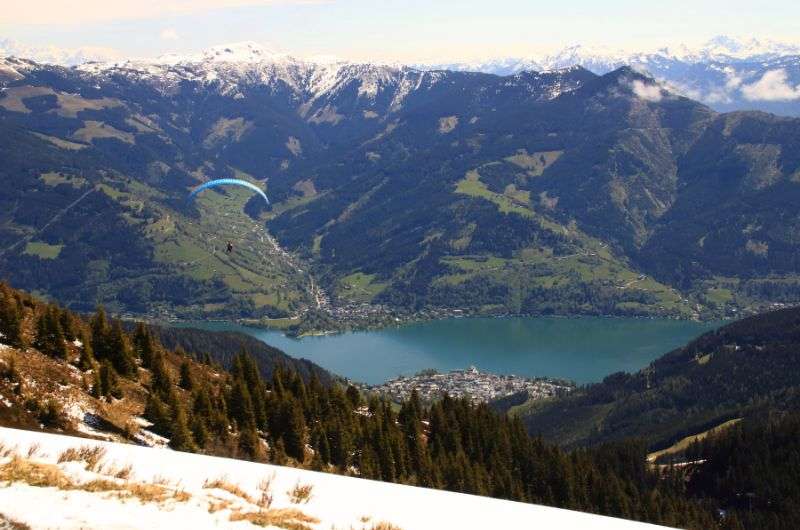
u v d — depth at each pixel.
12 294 77.94
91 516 27.09
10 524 25.30
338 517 33.56
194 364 97.69
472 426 110.44
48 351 67.62
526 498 97.12
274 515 30.59
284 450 77.88
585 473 111.00
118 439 58.09
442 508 39.06
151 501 29.80
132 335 85.12
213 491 33.47
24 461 31.80
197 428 67.56
